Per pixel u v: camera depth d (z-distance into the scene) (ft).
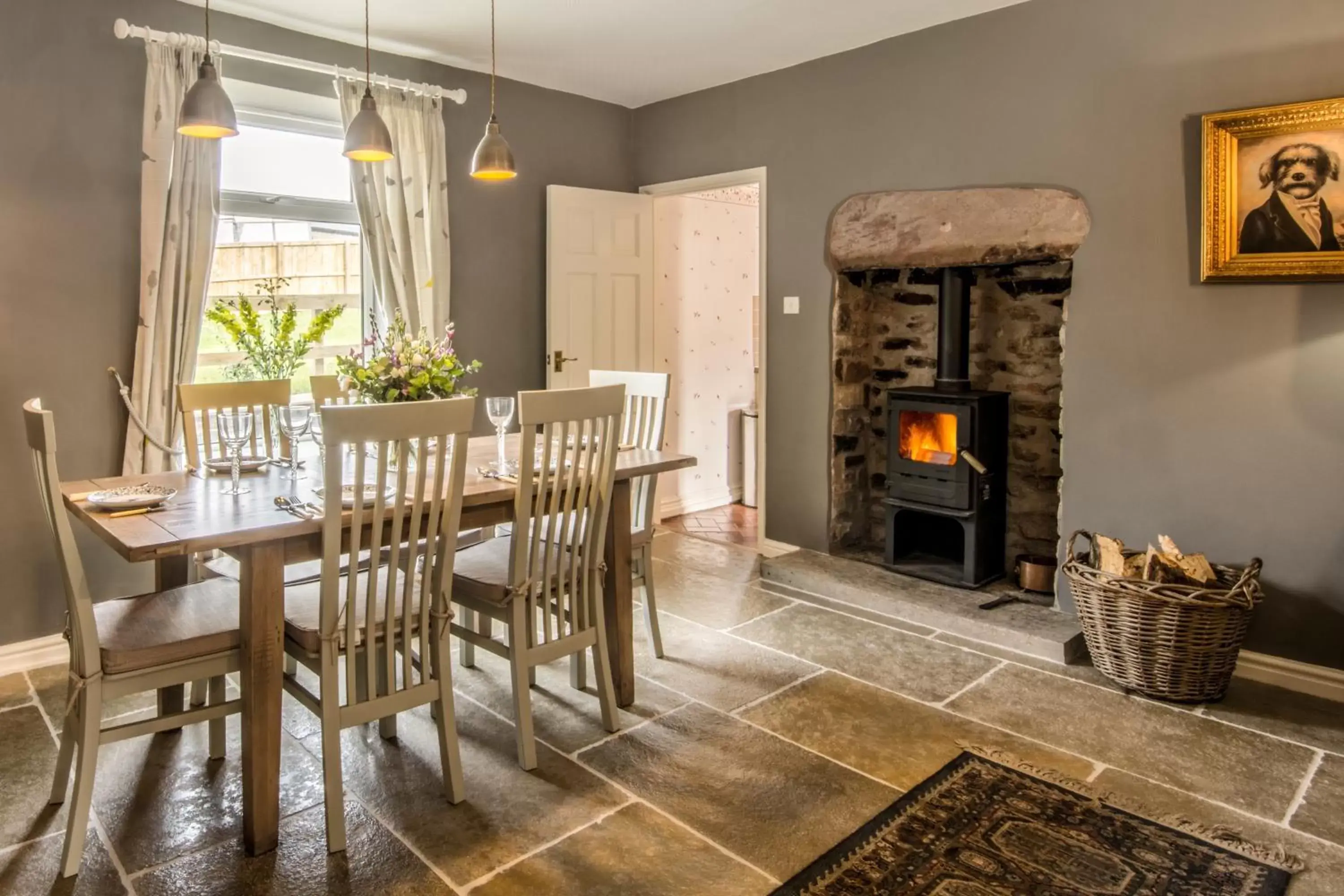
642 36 12.74
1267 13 9.43
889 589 12.48
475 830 7.04
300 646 6.98
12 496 10.31
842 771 7.92
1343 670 9.44
